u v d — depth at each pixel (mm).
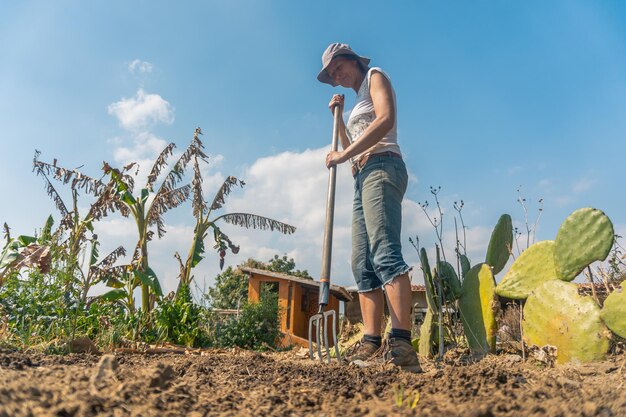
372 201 3320
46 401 1526
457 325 5043
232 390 2162
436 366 3918
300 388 2242
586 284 4992
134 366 2883
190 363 3184
